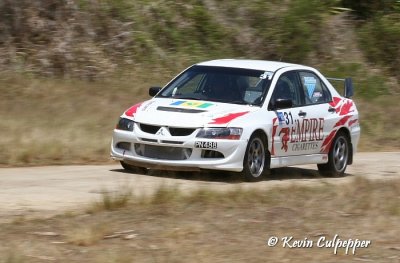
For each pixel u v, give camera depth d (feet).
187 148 116.57
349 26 261.65
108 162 139.23
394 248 81.00
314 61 243.60
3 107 171.83
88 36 208.74
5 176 118.21
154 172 124.16
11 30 199.21
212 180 119.44
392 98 239.91
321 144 134.21
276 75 128.36
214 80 127.65
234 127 117.19
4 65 193.06
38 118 166.61
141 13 222.07
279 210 93.25
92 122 168.66
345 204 97.91
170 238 80.07
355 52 255.91
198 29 230.27
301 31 241.76
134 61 211.00
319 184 115.55
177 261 73.31
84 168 129.39
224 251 77.15
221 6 240.32
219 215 89.76
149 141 118.11
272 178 127.95
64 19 207.51
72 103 180.96
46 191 105.19
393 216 93.25
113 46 210.59
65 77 197.88
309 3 249.75
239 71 128.77
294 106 129.39
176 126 117.29
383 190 108.47
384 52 261.44
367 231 86.33
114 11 216.74
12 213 89.45
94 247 76.84
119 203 92.48
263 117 122.11
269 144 123.03
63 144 143.23
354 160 162.91
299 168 145.69
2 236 78.59
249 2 243.60
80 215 88.22
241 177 119.75
